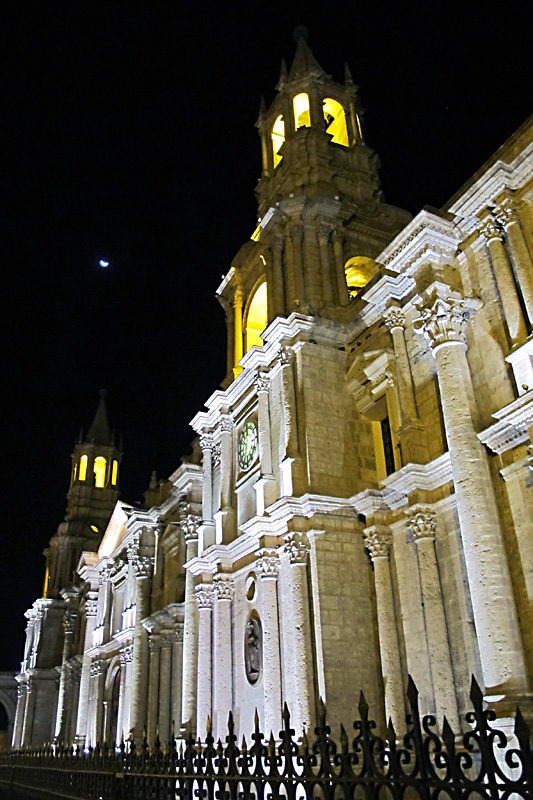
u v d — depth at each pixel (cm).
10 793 2750
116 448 7081
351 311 2686
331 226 2897
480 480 1703
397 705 1942
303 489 2369
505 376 1780
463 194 1991
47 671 6184
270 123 3550
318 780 696
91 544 6488
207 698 2728
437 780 564
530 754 495
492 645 1530
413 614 1970
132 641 4231
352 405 2548
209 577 2956
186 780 1077
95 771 1755
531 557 1605
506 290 1798
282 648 2309
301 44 3588
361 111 3612
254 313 3269
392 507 2152
